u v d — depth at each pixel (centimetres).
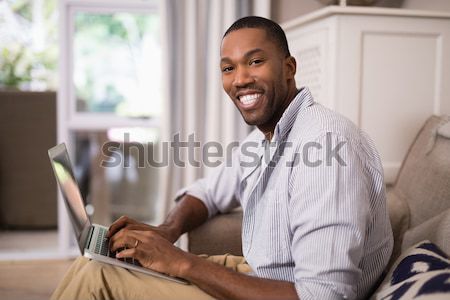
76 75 274
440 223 125
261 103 114
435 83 186
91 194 310
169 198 245
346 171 97
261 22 115
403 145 185
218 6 235
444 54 184
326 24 180
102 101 280
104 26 274
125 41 279
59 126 270
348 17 175
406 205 152
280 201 110
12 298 210
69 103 271
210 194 154
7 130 313
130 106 283
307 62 195
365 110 181
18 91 310
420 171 153
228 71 117
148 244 112
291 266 111
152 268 110
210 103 240
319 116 108
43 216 322
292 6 251
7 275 242
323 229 94
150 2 267
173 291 107
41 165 318
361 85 180
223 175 155
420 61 183
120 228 129
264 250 114
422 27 182
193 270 105
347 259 92
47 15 362
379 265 113
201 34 242
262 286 99
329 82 180
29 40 360
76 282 106
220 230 149
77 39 272
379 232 110
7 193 318
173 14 239
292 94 120
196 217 149
